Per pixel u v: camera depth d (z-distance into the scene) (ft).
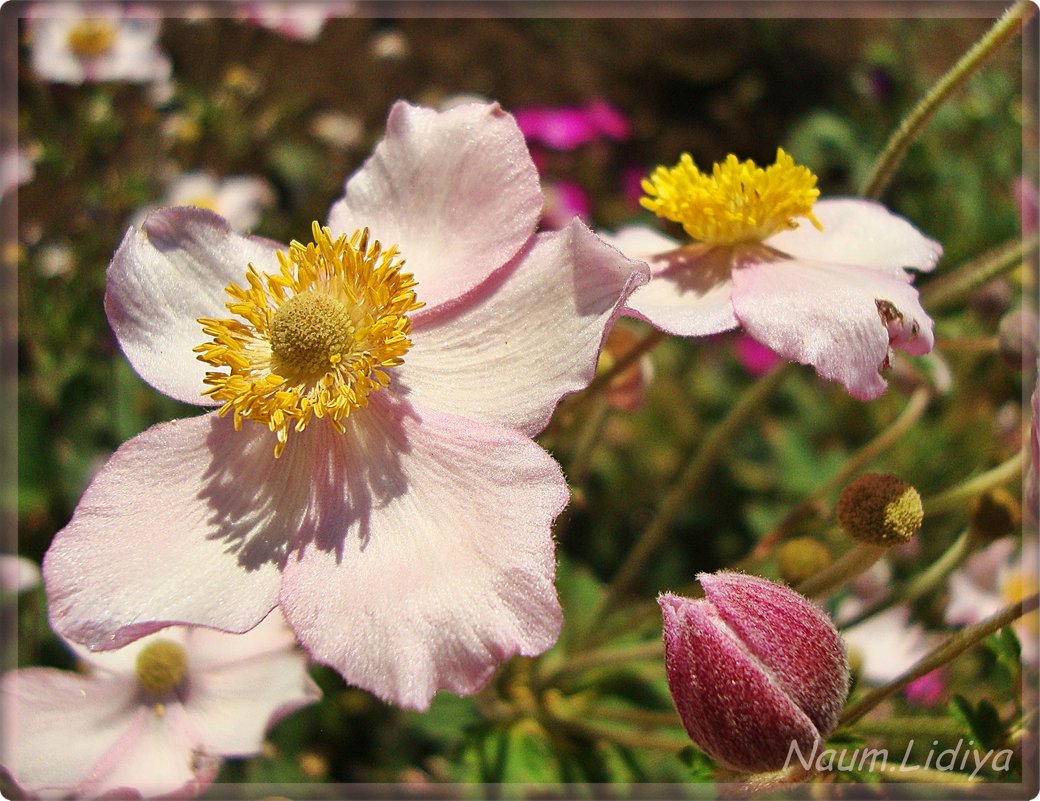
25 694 0.60
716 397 1.08
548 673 0.69
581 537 0.95
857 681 0.65
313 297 0.52
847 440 1.01
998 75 1.19
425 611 0.47
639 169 1.38
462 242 0.54
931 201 1.13
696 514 0.97
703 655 0.49
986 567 0.75
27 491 0.78
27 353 0.86
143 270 0.54
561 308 0.51
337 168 1.24
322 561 0.50
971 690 0.73
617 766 0.67
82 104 1.06
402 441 0.51
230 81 1.19
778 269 0.55
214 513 0.51
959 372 0.88
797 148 1.29
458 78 1.56
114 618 0.48
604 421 0.69
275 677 0.61
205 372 0.53
